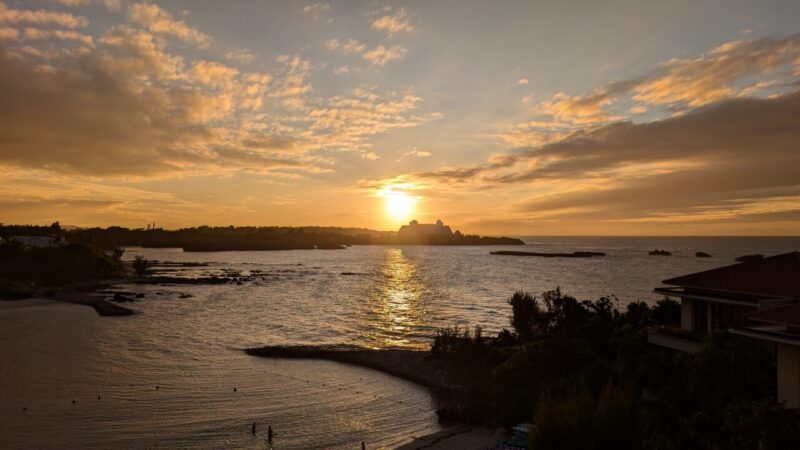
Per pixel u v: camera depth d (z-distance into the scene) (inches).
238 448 1030.4
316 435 1122.7
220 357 1849.2
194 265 7751.0
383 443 1085.8
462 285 4894.2
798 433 601.9
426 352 1803.6
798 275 1066.1
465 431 1136.8
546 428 656.4
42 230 7381.9
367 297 3887.8
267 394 1414.9
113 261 5866.1
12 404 1262.3
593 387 1031.0
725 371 848.3
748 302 1043.3
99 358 1782.7
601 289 4441.4
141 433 1095.6
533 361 1299.2
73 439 1052.5
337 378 1599.4
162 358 1809.8
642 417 712.4
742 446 644.7
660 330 1223.5
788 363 754.2
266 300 3651.6
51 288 3951.8
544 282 5147.6
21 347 1927.9
